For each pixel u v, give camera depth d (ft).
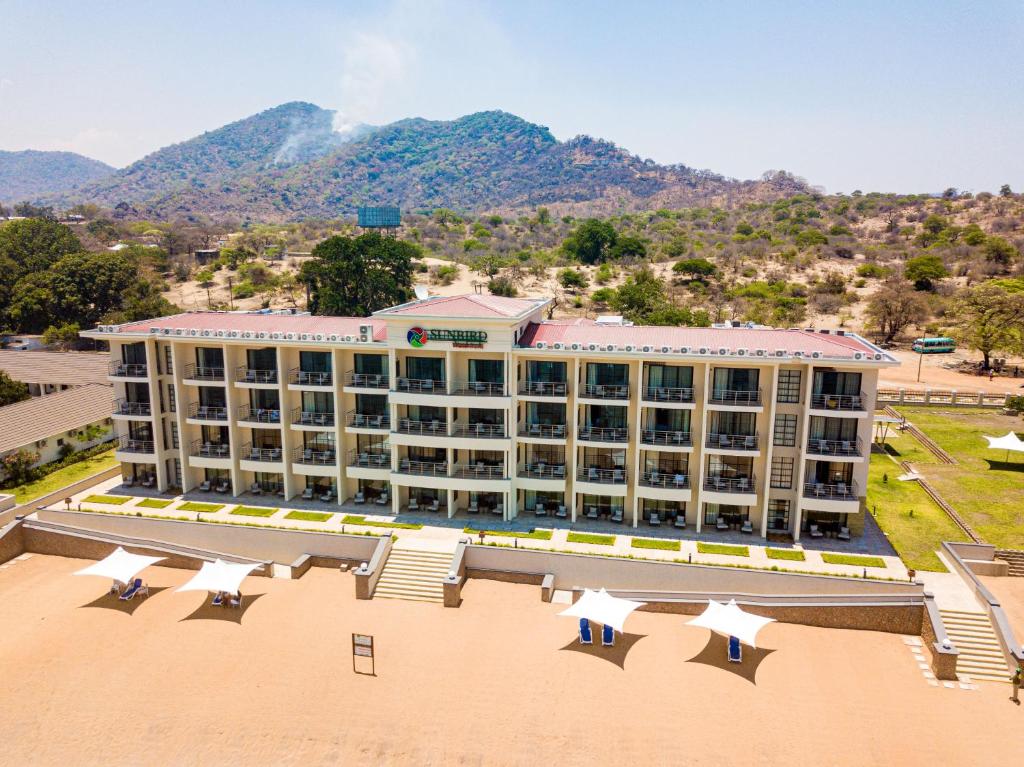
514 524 178.09
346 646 137.28
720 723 117.19
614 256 554.05
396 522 179.42
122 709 121.08
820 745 112.47
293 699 122.72
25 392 263.90
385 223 643.45
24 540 179.63
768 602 146.10
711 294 454.81
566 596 156.46
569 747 112.37
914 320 388.16
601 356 168.55
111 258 426.51
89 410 241.96
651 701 122.42
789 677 128.67
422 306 179.32
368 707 120.67
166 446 199.93
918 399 282.15
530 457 182.39
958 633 135.85
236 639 139.85
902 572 153.38
